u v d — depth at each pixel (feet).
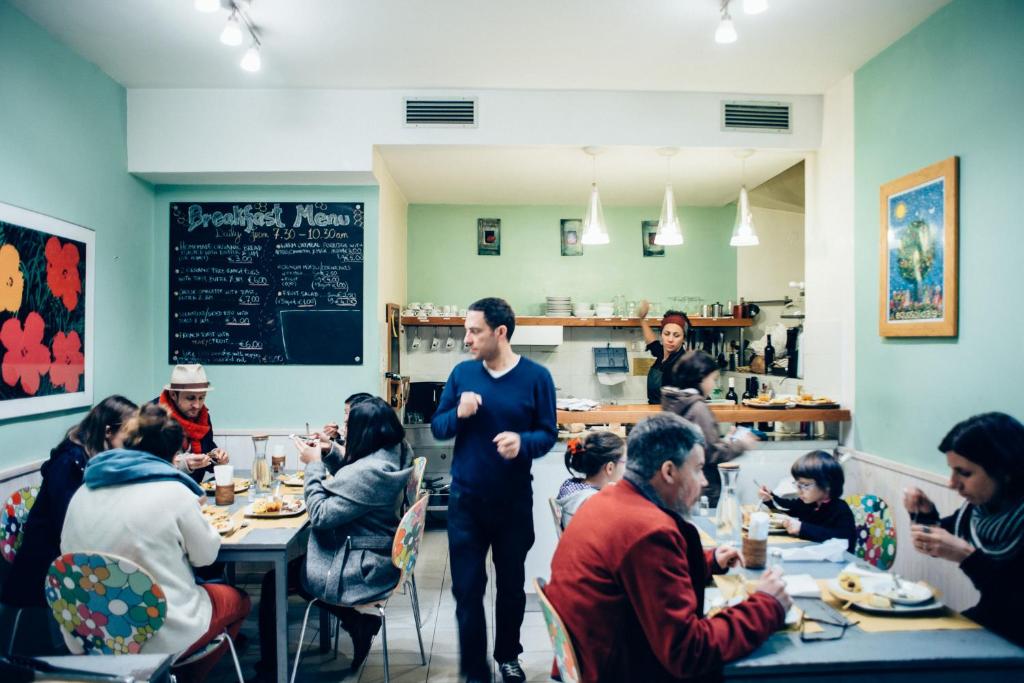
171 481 6.35
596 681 4.59
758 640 4.43
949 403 9.14
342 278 13.24
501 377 8.09
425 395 15.98
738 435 9.66
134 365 12.42
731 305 17.53
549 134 12.20
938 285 9.25
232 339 13.16
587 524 4.86
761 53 10.63
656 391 13.80
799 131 12.46
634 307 18.58
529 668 8.53
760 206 16.61
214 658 7.07
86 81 10.86
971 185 8.68
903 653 4.50
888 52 10.40
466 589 7.81
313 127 12.23
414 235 18.39
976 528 5.63
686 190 16.58
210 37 10.07
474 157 13.34
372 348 13.24
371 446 7.81
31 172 9.43
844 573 5.73
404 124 12.23
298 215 13.20
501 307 8.04
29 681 3.99
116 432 7.73
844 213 11.76
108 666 4.09
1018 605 5.19
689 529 4.73
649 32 9.86
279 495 8.92
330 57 10.78
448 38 10.07
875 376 10.89
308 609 7.50
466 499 7.91
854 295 11.49
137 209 12.52
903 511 10.05
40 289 9.58
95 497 6.19
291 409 13.20
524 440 7.75
